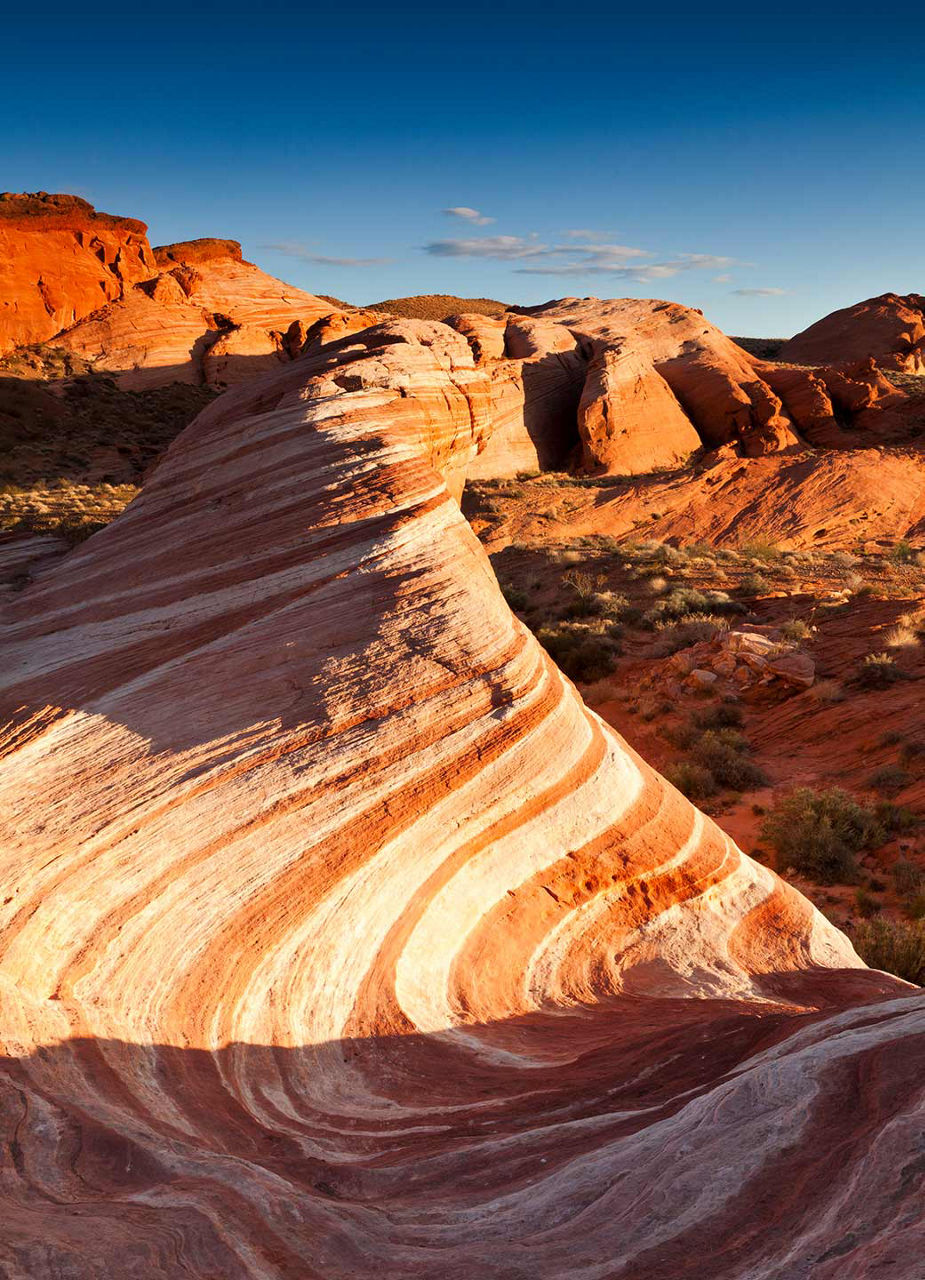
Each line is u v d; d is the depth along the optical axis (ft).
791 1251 8.68
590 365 176.35
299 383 52.85
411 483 40.45
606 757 33.68
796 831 49.93
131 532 45.62
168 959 22.36
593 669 80.59
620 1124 14.94
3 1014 17.95
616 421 165.58
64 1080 16.29
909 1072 12.32
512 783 30.09
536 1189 12.32
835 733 64.03
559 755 31.68
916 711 62.75
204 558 39.70
